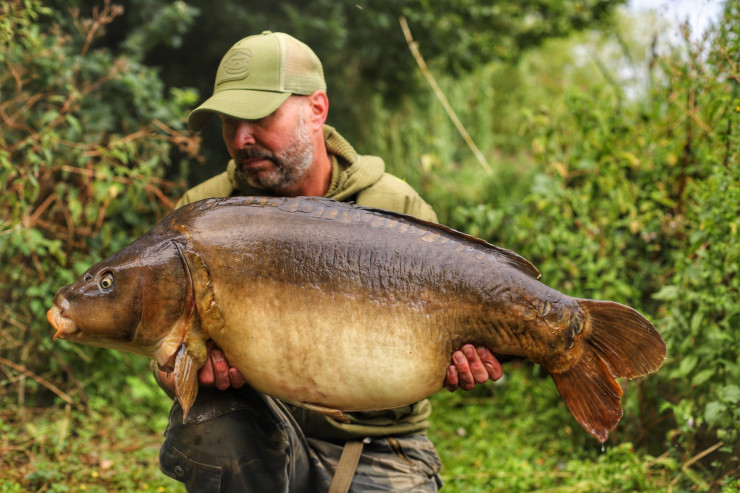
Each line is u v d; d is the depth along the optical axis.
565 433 4.45
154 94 5.35
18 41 4.36
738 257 3.44
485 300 2.00
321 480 2.49
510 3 8.37
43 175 4.49
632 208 4.61
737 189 3.41
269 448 2.32
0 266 4.34
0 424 3.73
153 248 2.00
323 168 2.62
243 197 2.11
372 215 2.07
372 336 1.98
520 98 14.66
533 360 2.05
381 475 2.47
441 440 4.60
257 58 2.42
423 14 7.64
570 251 4.72
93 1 6.08
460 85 10.80
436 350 2.02
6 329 4.33
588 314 2.02
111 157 4.70
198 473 2.31
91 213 4.52
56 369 4.37
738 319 3.48
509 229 5.50
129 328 1.99
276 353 1.98
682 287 3.80
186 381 1.97
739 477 3.23
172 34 6.05
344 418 2.03
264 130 2.42
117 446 3.99
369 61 8.30
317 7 7.16
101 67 5.18
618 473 3.57
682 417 3.46
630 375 2.00
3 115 4.18
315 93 2.52
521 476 3.81
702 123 4.17
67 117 4.29
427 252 2.02
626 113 5.10
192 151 5.04
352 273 1.98
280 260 1.98
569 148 5.25
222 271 1.98
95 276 1.99
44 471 3.33
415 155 9.21
